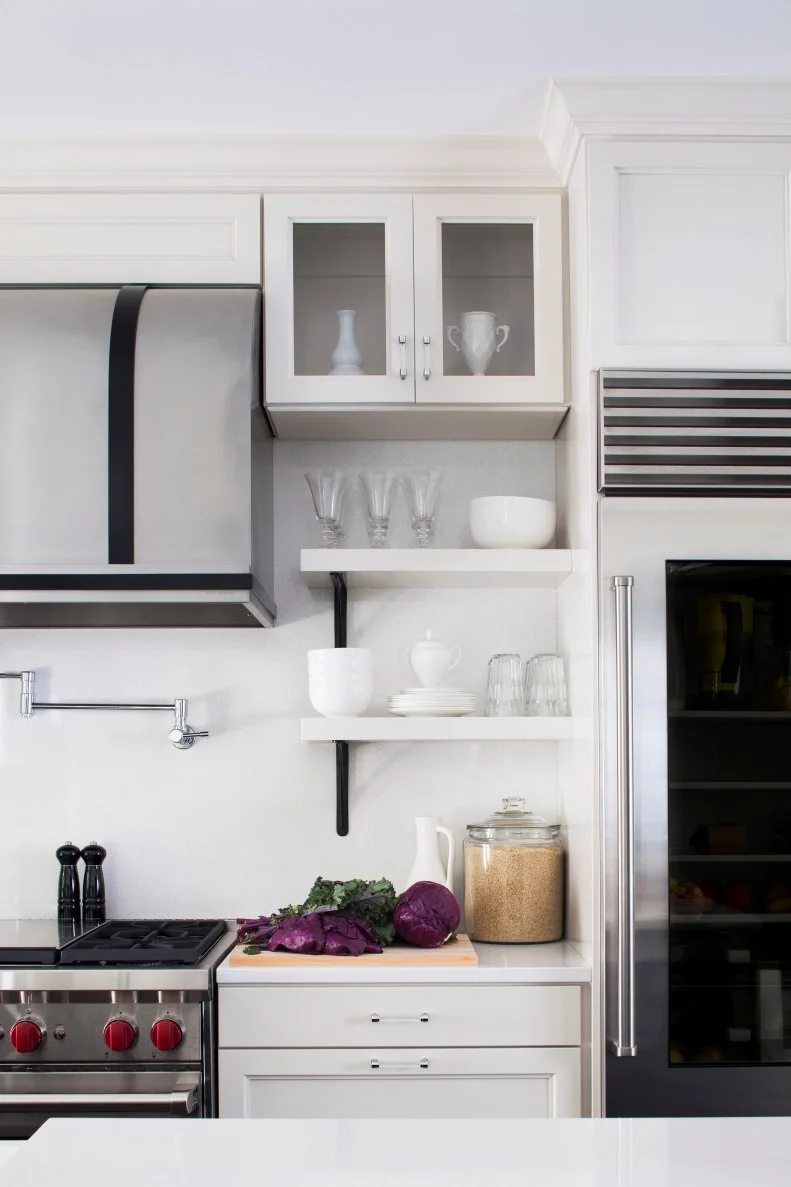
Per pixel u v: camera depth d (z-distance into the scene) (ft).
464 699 8.28
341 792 8.80
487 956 7.57
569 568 8.06
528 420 8.50
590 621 7.25
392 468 9.17
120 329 7.77
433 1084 7.12
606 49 6.93
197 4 6.41
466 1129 3.99
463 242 8.24
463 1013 7.13
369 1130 3.97
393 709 8.34
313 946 7.38
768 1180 3.46
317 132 7.96
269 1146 3.80
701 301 7.38
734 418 7.27
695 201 7.42
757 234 7.43
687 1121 4.07
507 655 8.57
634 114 7.32
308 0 6.38
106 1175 3.51
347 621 9.05
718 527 7.23
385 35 6.75
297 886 8.85
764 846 7.07
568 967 7.16
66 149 8.04
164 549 7.56
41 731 8.94
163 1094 6.79
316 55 6.97
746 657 7.17
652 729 7.08
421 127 7.89
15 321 7.79
